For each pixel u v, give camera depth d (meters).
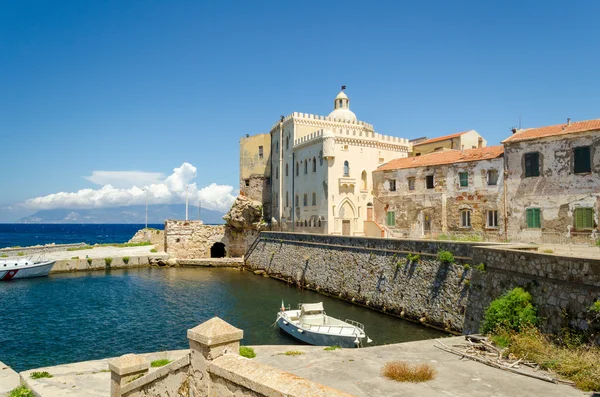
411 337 30.09
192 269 72.19
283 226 71.44
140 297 48.16
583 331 17.86
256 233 75.94
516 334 19.48
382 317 36.00
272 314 39.44
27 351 29.31
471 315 27.17
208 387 9.65
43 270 64.44
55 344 30.89
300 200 65.50
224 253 86.56
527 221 37.38
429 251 33.53
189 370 10.43
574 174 34.03
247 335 32.66
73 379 20.30
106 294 50.09
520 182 38.12
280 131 72.94
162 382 11.67
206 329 9.94
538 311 20.48
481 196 42.09
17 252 75.50
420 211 49.78
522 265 22.38
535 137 36.81
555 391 13.96
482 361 17.47
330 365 18.00
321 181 59.00
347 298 42.84
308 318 31.44
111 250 81.38
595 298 17.56
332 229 56.97
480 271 26.67
